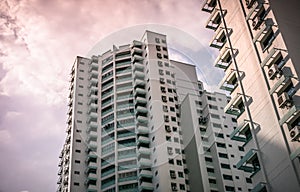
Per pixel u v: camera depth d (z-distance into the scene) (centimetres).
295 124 2698
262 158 2823
